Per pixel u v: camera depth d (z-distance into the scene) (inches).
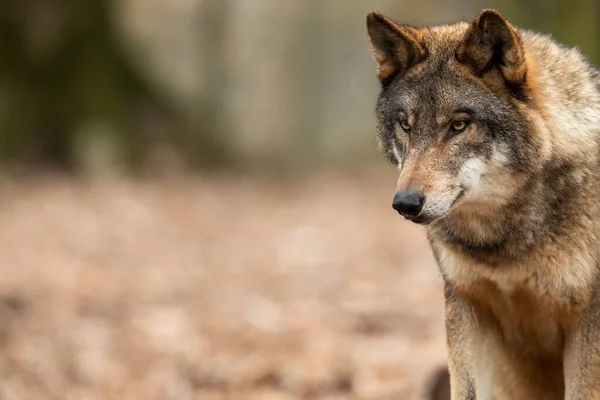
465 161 268.1
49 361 430.6
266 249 700.7
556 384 300.2
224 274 620.7
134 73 1146.0
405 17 1812.3
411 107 273.7
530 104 268.4
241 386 408.8
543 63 278.5
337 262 648.4
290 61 2186.3
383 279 595.8
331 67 2197.3
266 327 493.4
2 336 458.3
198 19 1929.1
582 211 269.9
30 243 676.7
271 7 2177.7
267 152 1374.3
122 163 1061.8
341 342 462.9
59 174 1007.6
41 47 1085.8
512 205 269.3
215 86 1903.3
